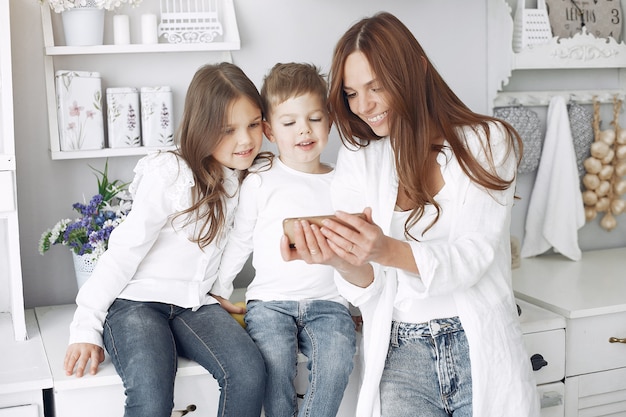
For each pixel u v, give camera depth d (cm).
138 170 161
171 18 192
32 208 194
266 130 170
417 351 143
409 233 144
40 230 196
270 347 154
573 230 231
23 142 191
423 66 141
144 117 190
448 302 143
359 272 141
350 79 142
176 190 157
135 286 160
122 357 146
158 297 160
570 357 181
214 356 149
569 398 183
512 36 221
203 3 200
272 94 160
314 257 123
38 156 193
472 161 138
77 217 197
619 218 251
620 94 241
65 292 200
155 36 191
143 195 158
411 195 142
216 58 203
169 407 143
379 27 139
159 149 181
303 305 162
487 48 224
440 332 142
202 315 162
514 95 227
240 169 166
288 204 165
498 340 138
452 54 221
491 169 140
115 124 188
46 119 192
